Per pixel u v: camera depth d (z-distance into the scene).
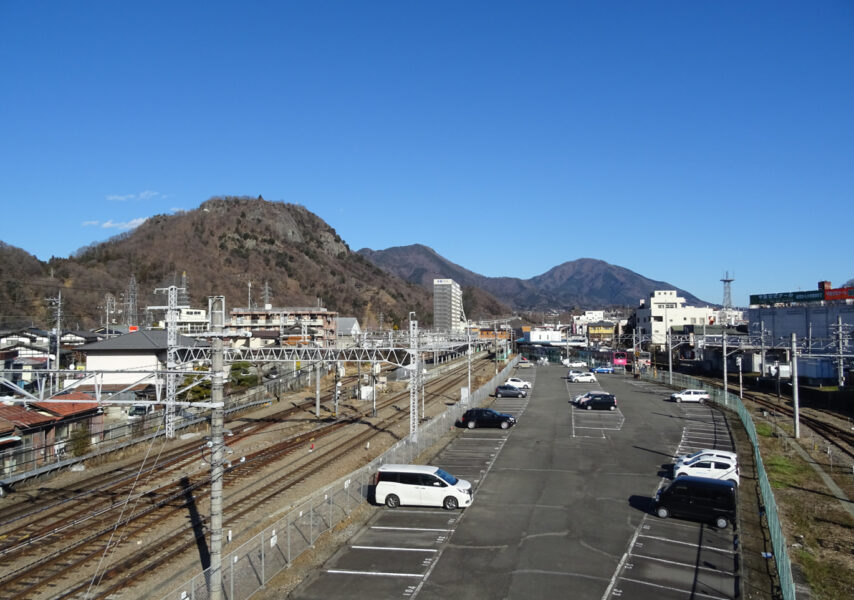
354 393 67.94
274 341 89.44
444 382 82.88
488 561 19.75
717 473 28.42
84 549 21.38
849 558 20.19
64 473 32.28
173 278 138.38
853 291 77.38
